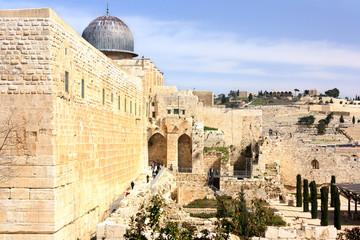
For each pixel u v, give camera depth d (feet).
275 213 156.66
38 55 83.05
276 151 226.99
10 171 82.53
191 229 86.74
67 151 90.84
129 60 225.97
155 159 238.68
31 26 83.25
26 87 82.89
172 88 246.68
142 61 226.79
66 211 89.56
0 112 82.89
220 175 227.61
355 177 232.32
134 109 176.96
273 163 225.35
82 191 101.86
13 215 82.69
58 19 87.76
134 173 175.94
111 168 133.80
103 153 123.44
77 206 97.40
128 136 163.02
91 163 110.32
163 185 168.04
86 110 106.01
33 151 82.64
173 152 230.07
